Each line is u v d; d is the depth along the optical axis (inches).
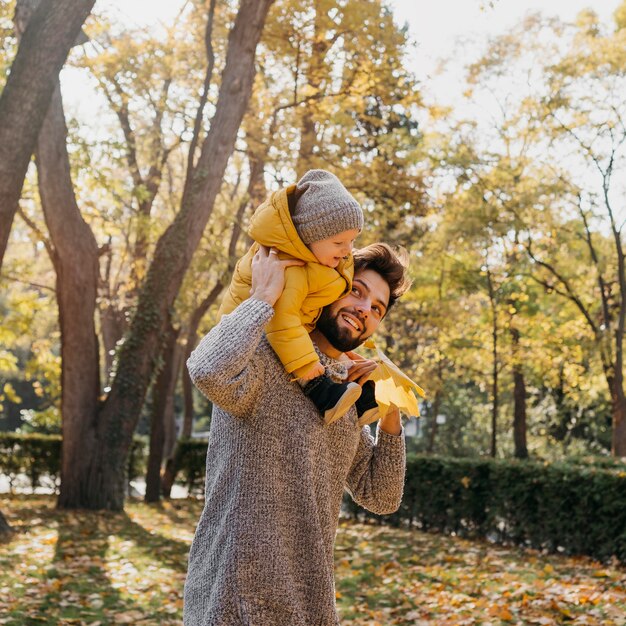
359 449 101.4
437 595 286.8
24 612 245.6
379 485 100.5
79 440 561.3
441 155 797.9
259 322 82.8
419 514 525.3
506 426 1296.8
